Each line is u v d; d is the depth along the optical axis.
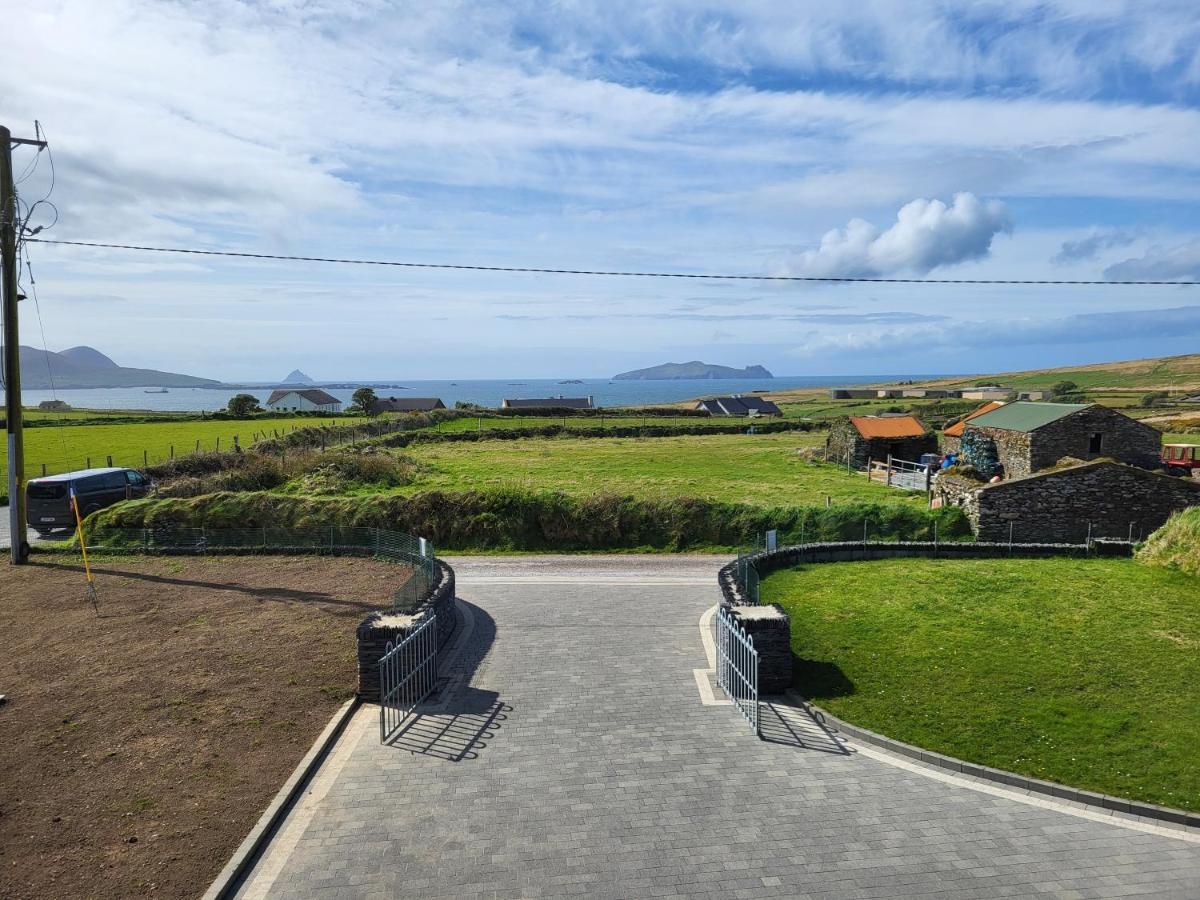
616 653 16.86
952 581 22.31
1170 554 23.97
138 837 9.60
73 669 15.34
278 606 19.84
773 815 10.37
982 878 9.04
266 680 14.80
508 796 10.84
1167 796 10.62
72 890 8.55
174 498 31.86
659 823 10.16
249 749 11.99
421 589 18.70
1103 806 10.59
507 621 19.38
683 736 12.79
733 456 60.19
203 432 69.31
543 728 13.08
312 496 37.12
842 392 179.50
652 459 57.84
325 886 8.82
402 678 13.84
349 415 102.06
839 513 29.62
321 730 12.73
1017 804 10.66
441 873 9.07
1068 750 11.95
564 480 45.50
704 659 16.50
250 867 9.16
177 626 18.12
